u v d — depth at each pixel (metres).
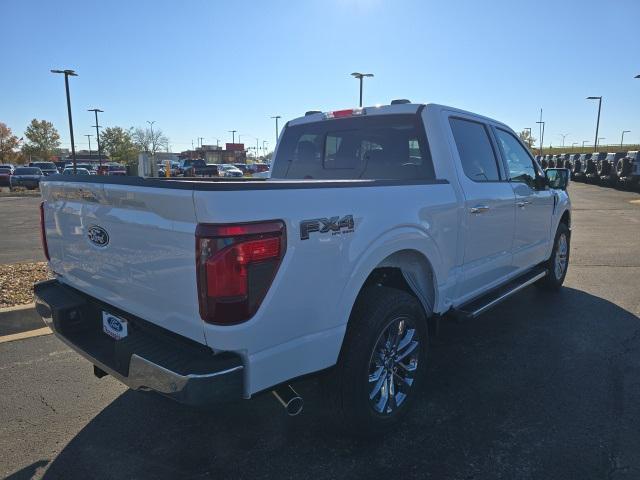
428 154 3.92
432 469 2.81
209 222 2.19
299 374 2.58
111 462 2.91
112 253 2.78
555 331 4.96
